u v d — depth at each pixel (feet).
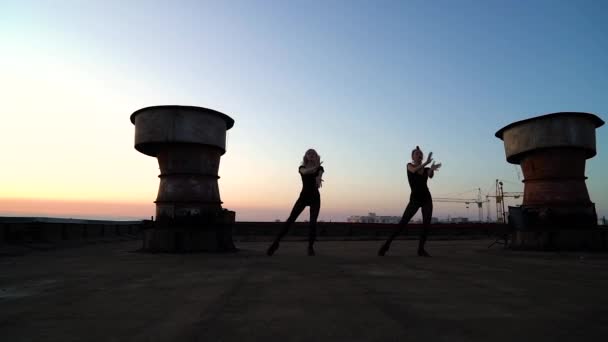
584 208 51.13
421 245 45.50
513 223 54.80
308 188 45.78
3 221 51.72
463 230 107.04
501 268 31.04
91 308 16.33
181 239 47.67
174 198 48.62
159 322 14.07
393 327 13.42
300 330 13.06
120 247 60.80
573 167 51.78
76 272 28.25
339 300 17.80
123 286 21.80
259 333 12.73
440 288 21.01
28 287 21.61
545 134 51.60
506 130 57.57
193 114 48.65
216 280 24.00
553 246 50.44
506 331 12.96
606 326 13.58
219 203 51.44
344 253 49.34
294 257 41.98
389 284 22.34
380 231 101.71
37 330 13.15
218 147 51.19
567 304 17.07
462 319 14.47
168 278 24.94
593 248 49.47
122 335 12.55
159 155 50.65
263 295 18.97
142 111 49.34
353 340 12.03
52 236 61.05
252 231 96.12
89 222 73.10
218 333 12.73
